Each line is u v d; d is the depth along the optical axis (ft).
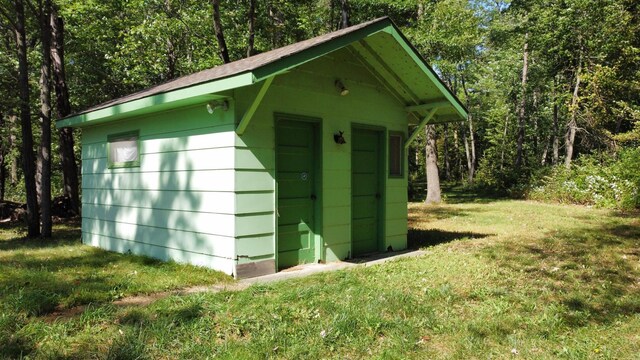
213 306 13.76
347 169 23.68
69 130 46.96
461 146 132.26
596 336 12.53
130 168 24.94
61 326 11.96
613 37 55.06
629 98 59.57
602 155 61.05
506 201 67.15
